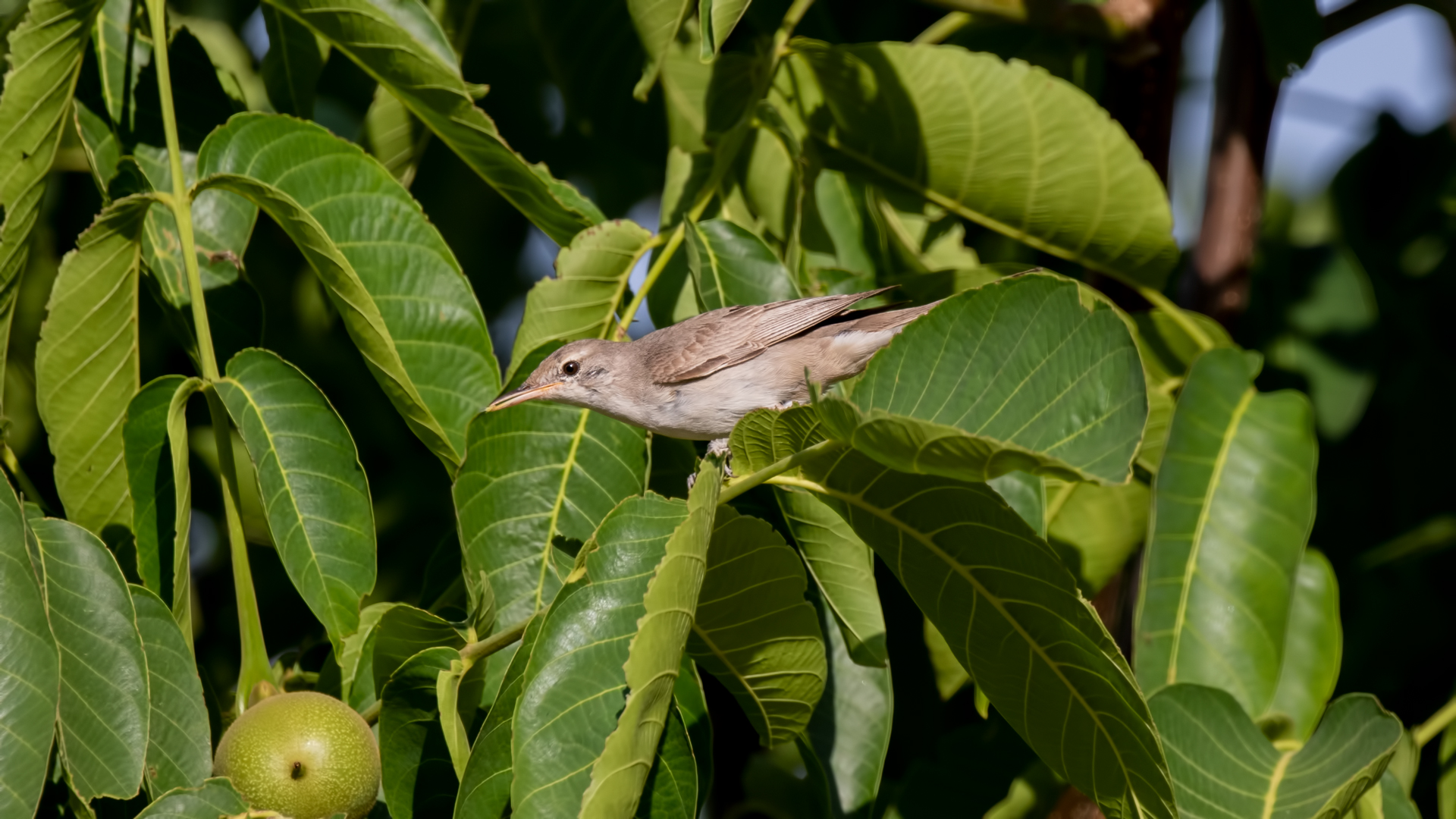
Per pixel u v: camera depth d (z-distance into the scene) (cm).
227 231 927
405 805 735
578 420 893
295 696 727
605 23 1188
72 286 794
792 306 1018
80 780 663
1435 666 1299
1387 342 1380
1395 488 1358
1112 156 1032
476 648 735
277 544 755
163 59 812
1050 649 694
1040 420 643
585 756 647
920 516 686
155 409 780
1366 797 895
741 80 1097
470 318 866
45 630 638
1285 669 1037
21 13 934
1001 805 1054
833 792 918
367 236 855
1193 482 976
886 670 941
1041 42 1359
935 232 1204
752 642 768
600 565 682
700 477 646
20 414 1192
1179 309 1116
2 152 805
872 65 1008
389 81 888
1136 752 692
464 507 833
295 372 788
